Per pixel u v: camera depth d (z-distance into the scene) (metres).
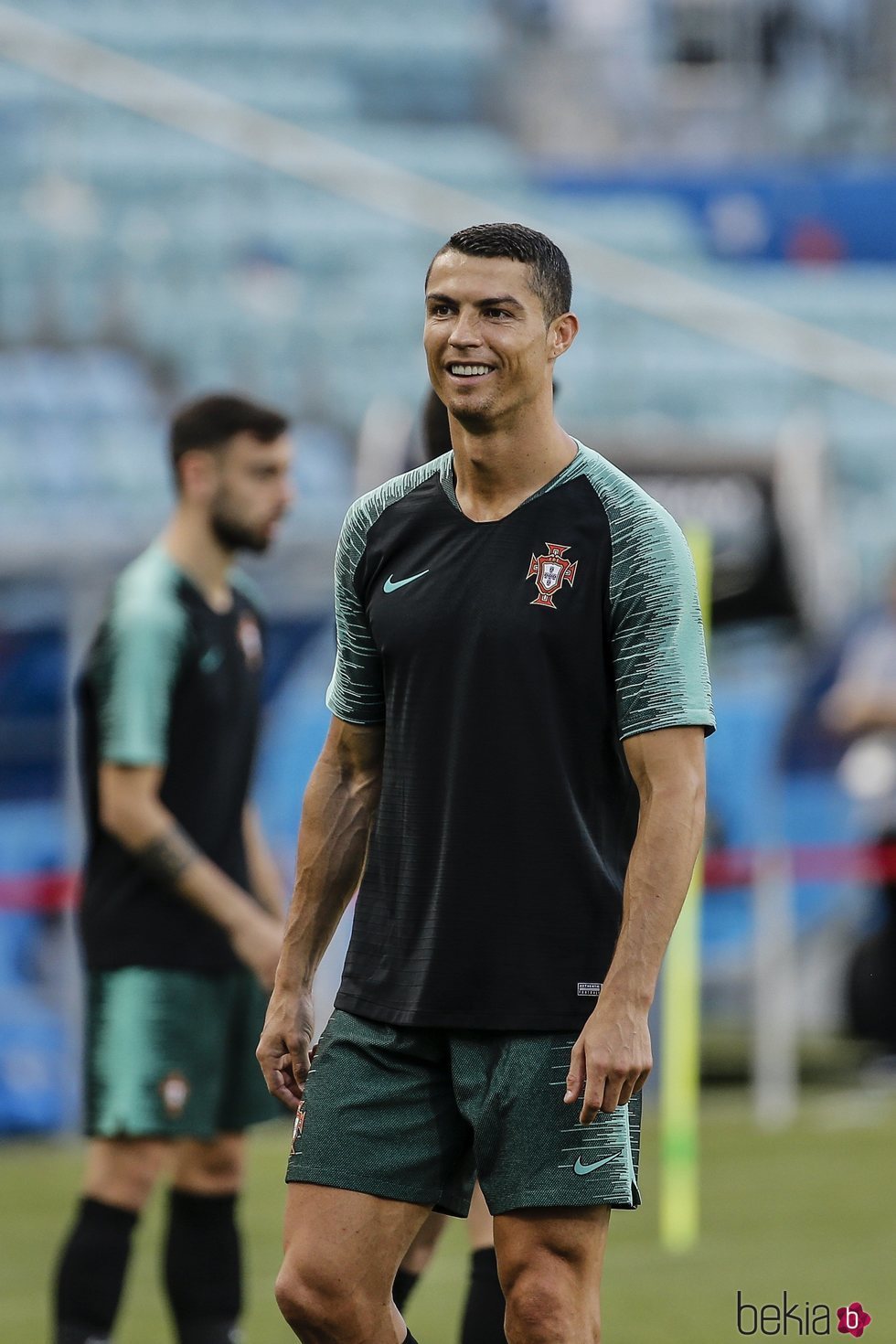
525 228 10.40
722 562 28.98
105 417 46.25
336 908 11.35
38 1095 27.53
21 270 52.72
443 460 10.90
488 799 10.26
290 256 56.22
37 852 29.78
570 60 67.06
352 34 66.75
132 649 15.11
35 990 28.34
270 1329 17.55
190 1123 14.86
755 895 31.56
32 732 30.25
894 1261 20.41
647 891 9.91
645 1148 27.20
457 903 10.30
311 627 30.66
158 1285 19.81
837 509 47.78
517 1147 10.13
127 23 65.50
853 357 53.41
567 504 10.36
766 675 33.56
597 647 10.25
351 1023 10.73
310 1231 10.45
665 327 53.75
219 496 15.71
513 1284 10.21
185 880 14.88
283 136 58.78
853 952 32.12
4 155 57.22
